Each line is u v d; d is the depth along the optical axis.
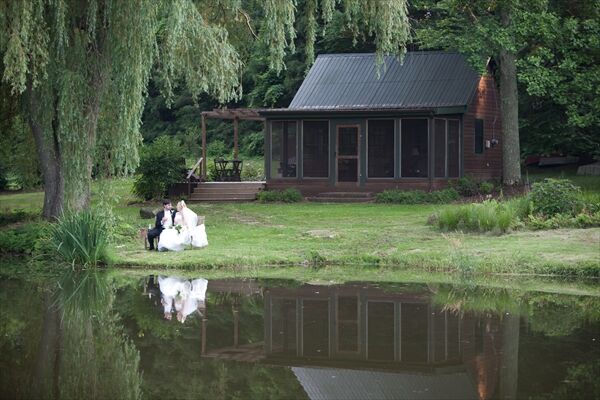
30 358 17.22
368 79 54.88
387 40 38.06
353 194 50.09
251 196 51.62
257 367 16.52
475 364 16.23
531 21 46.03
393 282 26.31
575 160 65.25
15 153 43.06
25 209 44.53
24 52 28.55
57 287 26.12
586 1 47.41
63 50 30.73
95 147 32.75
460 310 21.69
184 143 82.75
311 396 14.52
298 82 79.44
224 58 35.41
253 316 21.27
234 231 36.62
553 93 46.41
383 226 36.31
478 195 48.97
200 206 48.31
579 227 32.44
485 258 28.20
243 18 42.00
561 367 15.87
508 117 51.94
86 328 20.17
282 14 35.94
